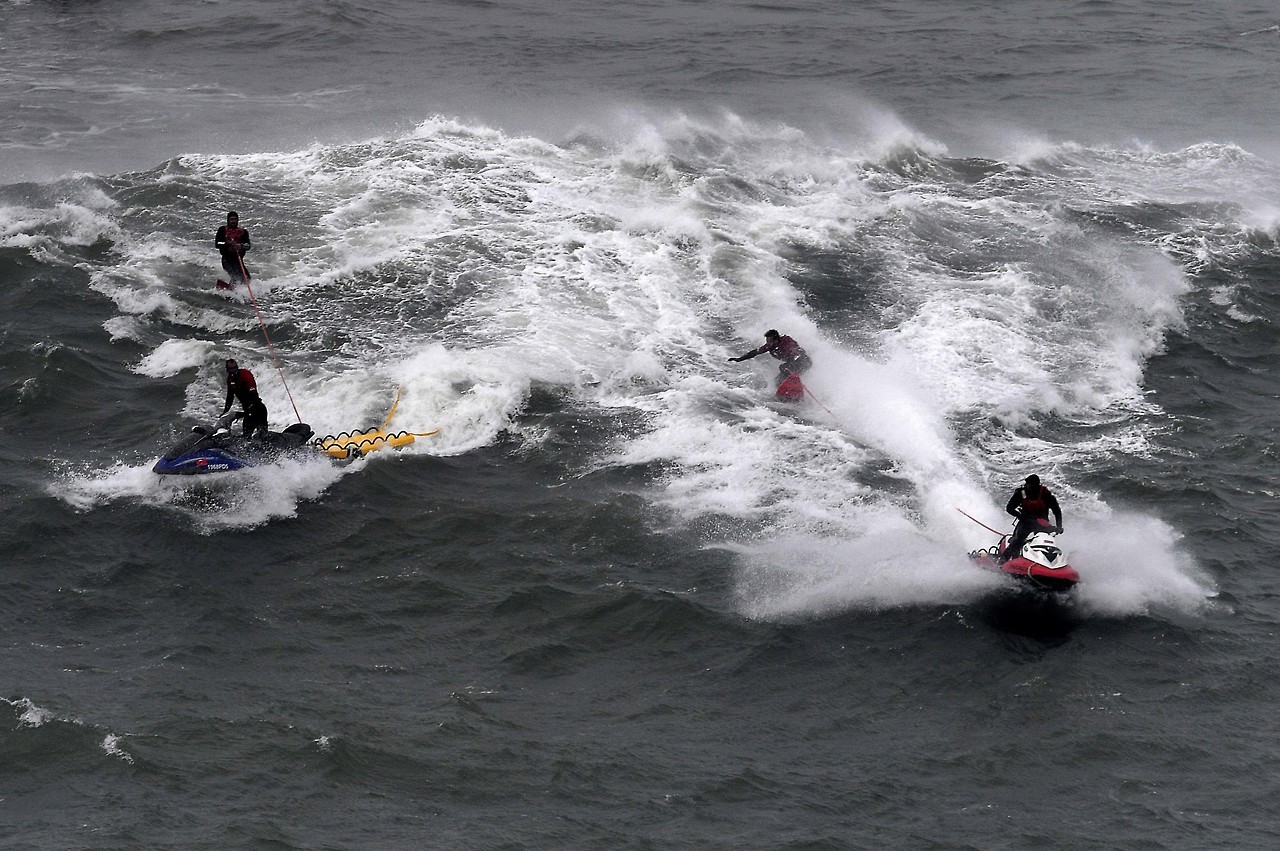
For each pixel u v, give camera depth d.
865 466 74.12
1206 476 74.44
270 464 71.50
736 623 61.09
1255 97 152.00
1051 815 49.69
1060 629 61.00
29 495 68.75
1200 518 70.06
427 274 94.38
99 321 86.56
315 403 78.44
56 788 49.78
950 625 60.97
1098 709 55.75
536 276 94.94
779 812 49.69
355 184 108.56
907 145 125.06
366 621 61.12
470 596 63.06
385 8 183.50
